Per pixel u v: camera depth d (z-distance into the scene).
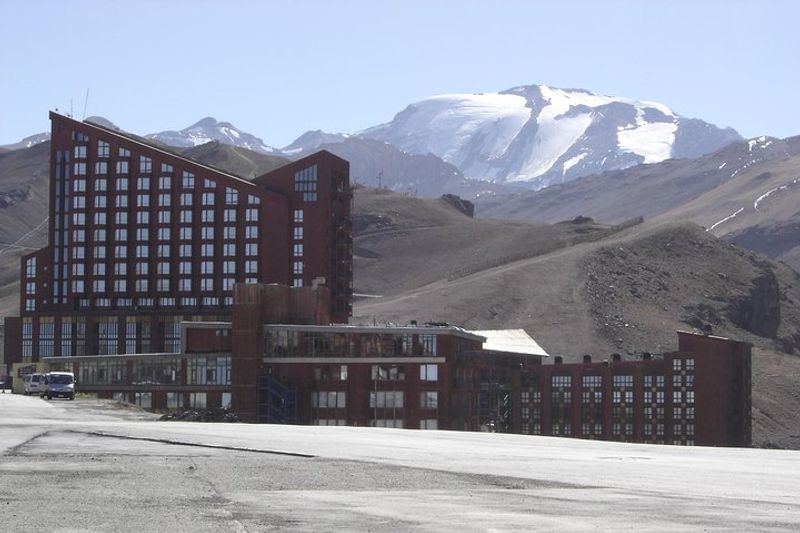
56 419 114.62
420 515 45.19
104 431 94.00
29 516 43.81
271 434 98.44
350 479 58.81
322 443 87.19
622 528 42.31
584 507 48.19
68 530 40.56
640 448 94.50
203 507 46.94
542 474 63.34
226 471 62.03
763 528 42.81
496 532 40.97
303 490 53.53
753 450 93.94
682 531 41.81
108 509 45.97
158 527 41.31
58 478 56.94
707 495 53.59
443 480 58.94
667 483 59.25
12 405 143.75
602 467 69.00
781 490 56.59
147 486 54.16
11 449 73.44
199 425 114.00
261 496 50.91
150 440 84.81
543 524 43.09
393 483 57.16
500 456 77.06
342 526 42.06
